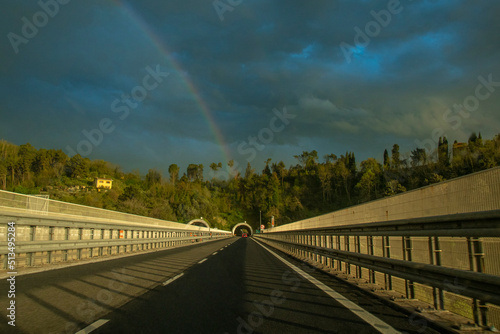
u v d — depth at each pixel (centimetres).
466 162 3466
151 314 573
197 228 6284
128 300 675
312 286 865
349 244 1148
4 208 1530
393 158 6488
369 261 794
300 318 558
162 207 7531
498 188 523
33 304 611
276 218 13275
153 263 1345
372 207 1162
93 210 2366
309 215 12569
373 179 7981
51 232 1176
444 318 516
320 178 13738
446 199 673
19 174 5769
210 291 785
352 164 12988
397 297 683
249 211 15500
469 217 418
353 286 853
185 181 12938
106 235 1745
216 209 13888
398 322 528
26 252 1015
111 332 473
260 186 15138
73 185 6650
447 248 591
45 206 1836
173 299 694
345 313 589
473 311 469
